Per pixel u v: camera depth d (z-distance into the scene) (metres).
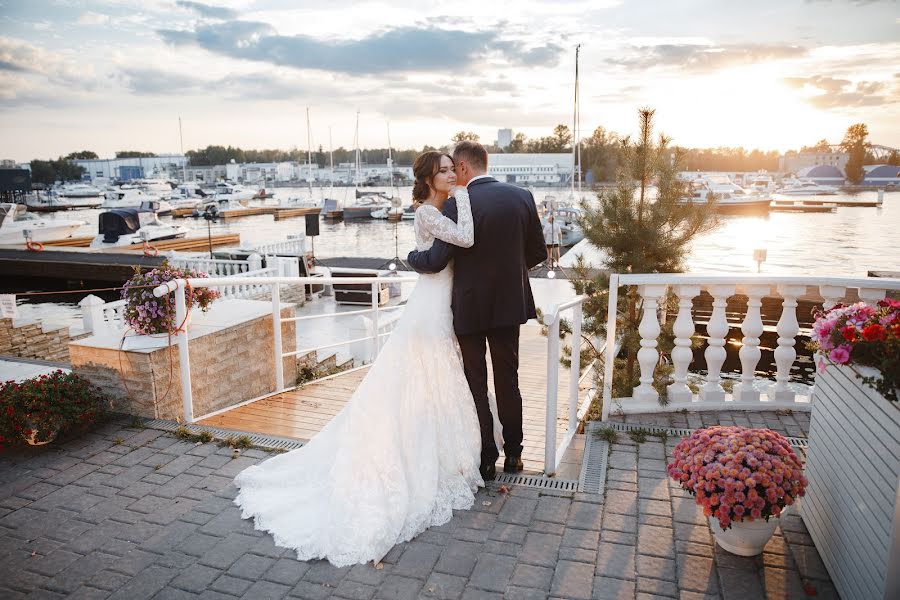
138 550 3.12
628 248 5.94
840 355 2.64
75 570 2.96
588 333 5.96
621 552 3.02
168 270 5.06
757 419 4.60
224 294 16.61
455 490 3.52
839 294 4.48
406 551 3.08
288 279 5.98
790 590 2.73
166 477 3.91
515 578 2.85
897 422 2.21
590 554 3.01
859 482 2.52
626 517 3.33
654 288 4.60
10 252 29.52
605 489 3.63
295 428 4.94
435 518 3.33
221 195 84.88
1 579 2.89
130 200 76.81
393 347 3.50
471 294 3.47
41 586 2.84
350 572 2.92
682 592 2.72
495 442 3.92
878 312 2.81
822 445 3.01
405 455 3.38
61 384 4.52
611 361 4.58
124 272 24.86
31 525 3.36
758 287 4.67
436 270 3.44
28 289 26.80
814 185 110.12
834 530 2.77
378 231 56.47
